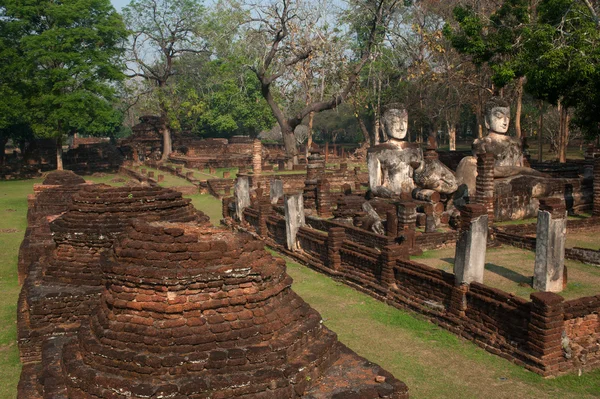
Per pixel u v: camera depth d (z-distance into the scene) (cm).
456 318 1012
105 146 5441
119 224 1043
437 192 1789
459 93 4088
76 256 1046
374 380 653
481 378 827
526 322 875
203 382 584
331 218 1880
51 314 961
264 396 592
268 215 1900
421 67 3812
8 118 4616
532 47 2078
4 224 2364
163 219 1083
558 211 1043
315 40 3712
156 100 5531
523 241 1475
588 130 2186
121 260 650
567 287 1091
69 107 4253
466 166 1970
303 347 662
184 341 606
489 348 926
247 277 645
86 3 4375
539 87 2044
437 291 1076
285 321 662
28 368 772
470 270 1000
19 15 4319
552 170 2416
